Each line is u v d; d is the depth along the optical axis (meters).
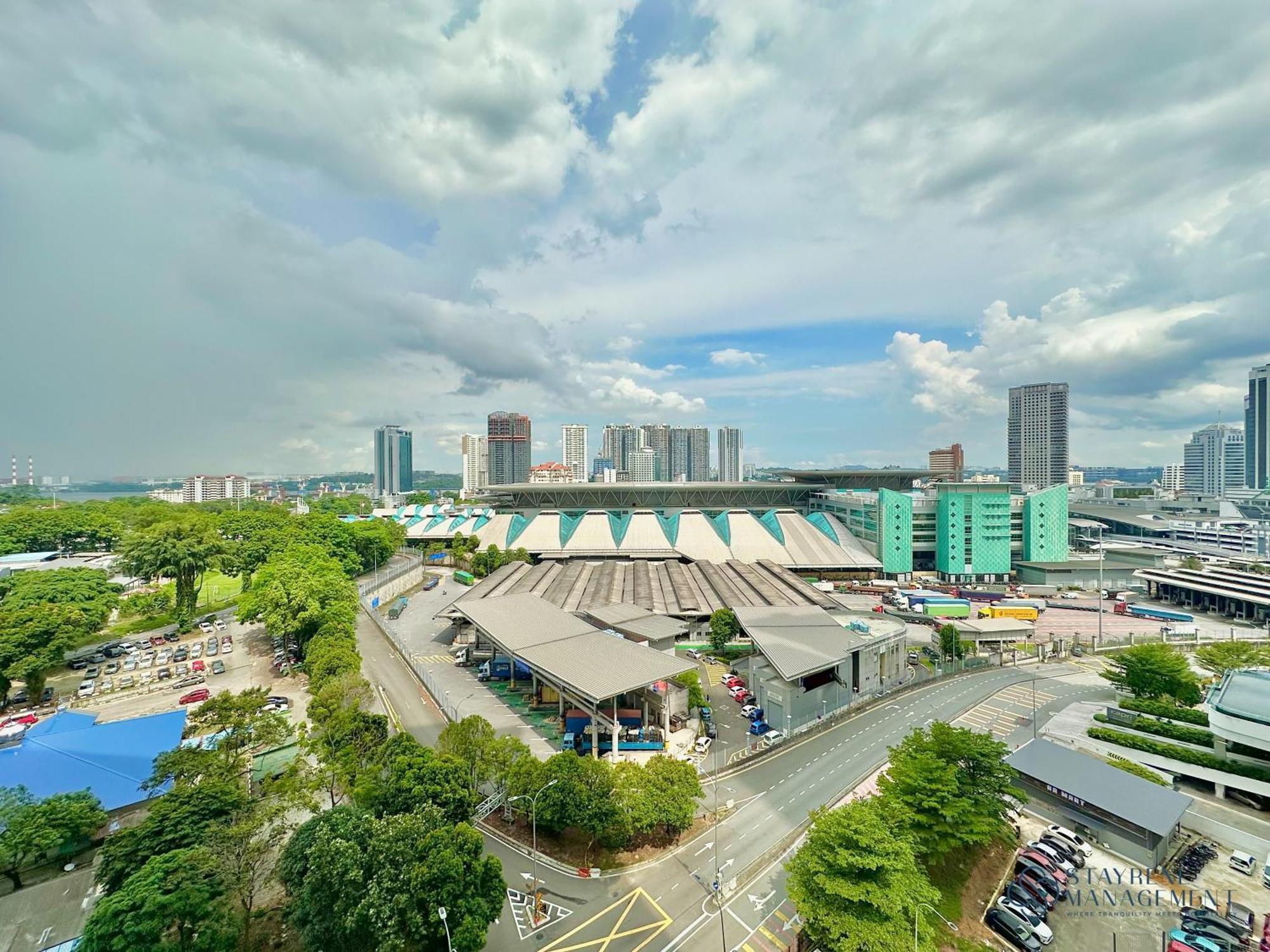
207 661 111.25
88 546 198.88
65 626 94.38
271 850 50.59
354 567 181.25
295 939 46.06
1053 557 191.62
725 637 115.25
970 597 164.25
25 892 50.88
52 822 51.72
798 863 48.06
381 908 40.00
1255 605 149.50
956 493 185.12
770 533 196.38
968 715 92.12
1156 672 92.00
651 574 160.50
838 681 95.88
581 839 60.66
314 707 72.06
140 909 38.41
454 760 58.78
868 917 43.03
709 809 65.88
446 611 121.31
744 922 49.47
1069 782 66.19
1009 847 60.88
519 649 90.31
